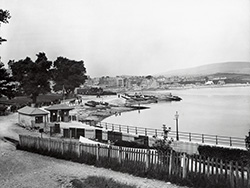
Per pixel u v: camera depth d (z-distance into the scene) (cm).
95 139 3403
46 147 2394
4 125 4456
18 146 2600
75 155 2144
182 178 1525
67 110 5191
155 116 8969
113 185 1381
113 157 1925
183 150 3128
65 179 1534
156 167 1669
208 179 1460
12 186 1400
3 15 2198
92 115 8338
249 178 1368
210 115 9369
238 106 13188
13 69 8919
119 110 10606
